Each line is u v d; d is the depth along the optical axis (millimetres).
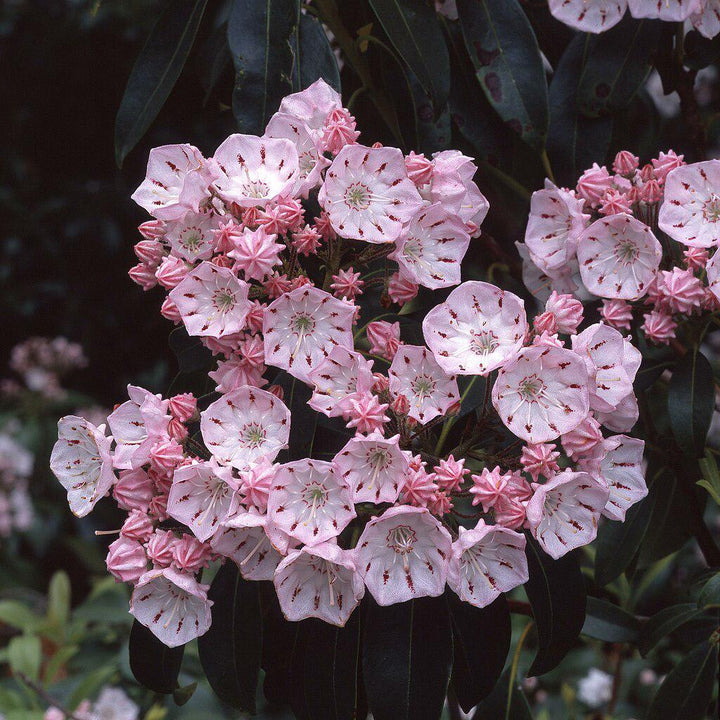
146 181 452
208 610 439
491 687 452
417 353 433
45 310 1533
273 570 429
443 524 425
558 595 453
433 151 514
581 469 435
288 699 477
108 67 1477
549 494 433
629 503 447
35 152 1569
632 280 469
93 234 1469
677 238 461
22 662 665
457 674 458
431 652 443
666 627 509
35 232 1490
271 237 432
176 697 479
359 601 435
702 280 474
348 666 450
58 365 1409
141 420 448
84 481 454
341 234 435
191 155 449
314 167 442
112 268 1521
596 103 519
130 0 1399
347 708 449
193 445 445
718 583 476
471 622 454
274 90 474
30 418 1377
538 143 500
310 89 455
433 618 445
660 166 476
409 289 457
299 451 448
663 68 532
